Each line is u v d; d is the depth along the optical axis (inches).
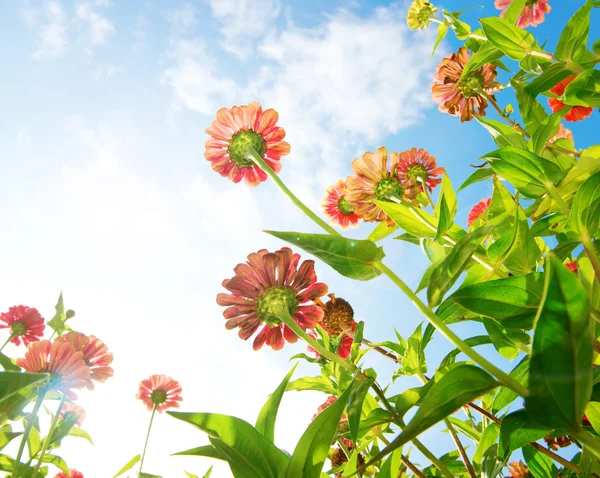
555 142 14.8
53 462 21.0
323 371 14.6
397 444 6.5
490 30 14.3
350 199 15.2
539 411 5.6
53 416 19.3
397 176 15.1
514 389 6.5
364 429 10.5
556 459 11.3
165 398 30.2
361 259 8.4
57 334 23.8
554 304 5.5
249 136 15.4
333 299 15.6
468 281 10.6
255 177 16.0
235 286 11.9
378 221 15.1
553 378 5.5
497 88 18.1
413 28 23.8
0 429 18.1
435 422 6.5
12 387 8.6
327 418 7.9
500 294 8.5
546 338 5.5
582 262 9.7
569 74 13.4
